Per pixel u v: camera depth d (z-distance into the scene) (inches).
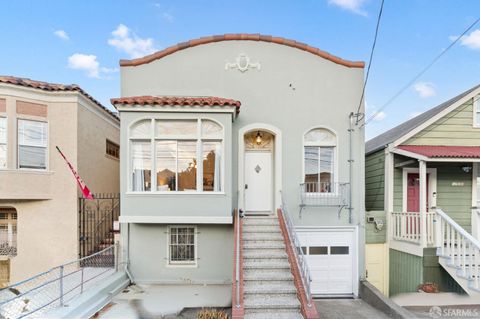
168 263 356.5
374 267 383.6
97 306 262.7
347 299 352.2
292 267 280.4
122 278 332.8
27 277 358.6
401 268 362.0
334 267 370.0
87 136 401.1
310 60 377.1
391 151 386.3
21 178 344.2
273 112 371.9
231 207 327.0
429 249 326.3
